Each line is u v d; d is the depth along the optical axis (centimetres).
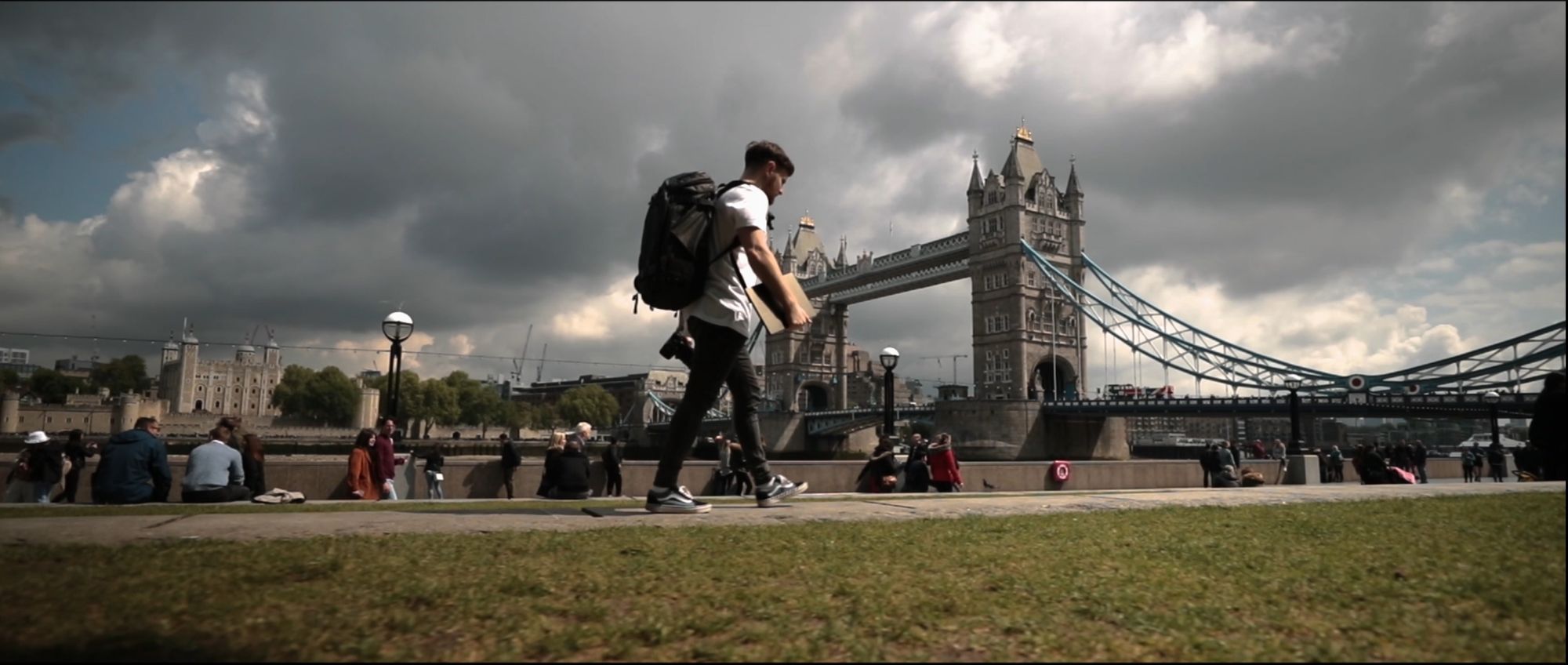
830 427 12375
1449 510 584
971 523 510
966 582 347
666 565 367
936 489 1930
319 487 1636
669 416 16412
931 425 10981
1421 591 328
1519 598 311
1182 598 325
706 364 585
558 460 1662
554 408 19412
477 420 16512
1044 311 12612
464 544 403
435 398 15412
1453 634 274
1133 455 11869
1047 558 399
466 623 279
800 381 16812
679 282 572
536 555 383
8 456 1772
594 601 309
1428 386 6644
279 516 500
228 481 1248
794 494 680
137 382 17125
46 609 269
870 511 572
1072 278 13125
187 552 363
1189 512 601
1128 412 9125
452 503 870
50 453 1460
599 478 1836
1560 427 1154
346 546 389
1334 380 7900
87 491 1611
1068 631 284
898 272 14825
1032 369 12344
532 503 835
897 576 357
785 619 294
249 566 338
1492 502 645
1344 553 408
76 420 13200
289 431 14300
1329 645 266
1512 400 6000
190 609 275
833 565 374
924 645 271
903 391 19500
